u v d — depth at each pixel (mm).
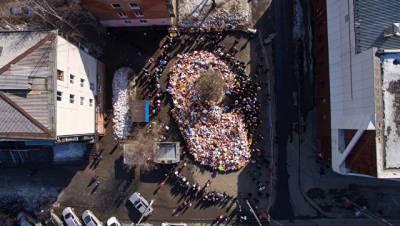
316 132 36156
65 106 28266
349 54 28672
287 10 36438
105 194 36531
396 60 25422
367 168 26312
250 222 35875
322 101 34719
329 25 31781
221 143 35812
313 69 36344
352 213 35562
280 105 36219
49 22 34094
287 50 36344
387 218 35344
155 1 30094
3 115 26594
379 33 26719
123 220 36438
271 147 36062
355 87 27734
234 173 36125
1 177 36469
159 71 36406
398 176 25078
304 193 35844
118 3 30578
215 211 36094
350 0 28031
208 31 36438
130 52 36844
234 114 35938
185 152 36312
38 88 26344
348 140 28750
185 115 36031
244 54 36344
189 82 36062
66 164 36625
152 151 35688
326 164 35375
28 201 36469
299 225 35688
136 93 36625
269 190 35938
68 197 36531
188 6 36469
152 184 36438
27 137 26594
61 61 27266
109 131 36656
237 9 36250
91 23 34344
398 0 26438
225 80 36031
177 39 36531
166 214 36312
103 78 36812
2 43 26531
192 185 36094
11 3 34844
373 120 25141
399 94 25344
